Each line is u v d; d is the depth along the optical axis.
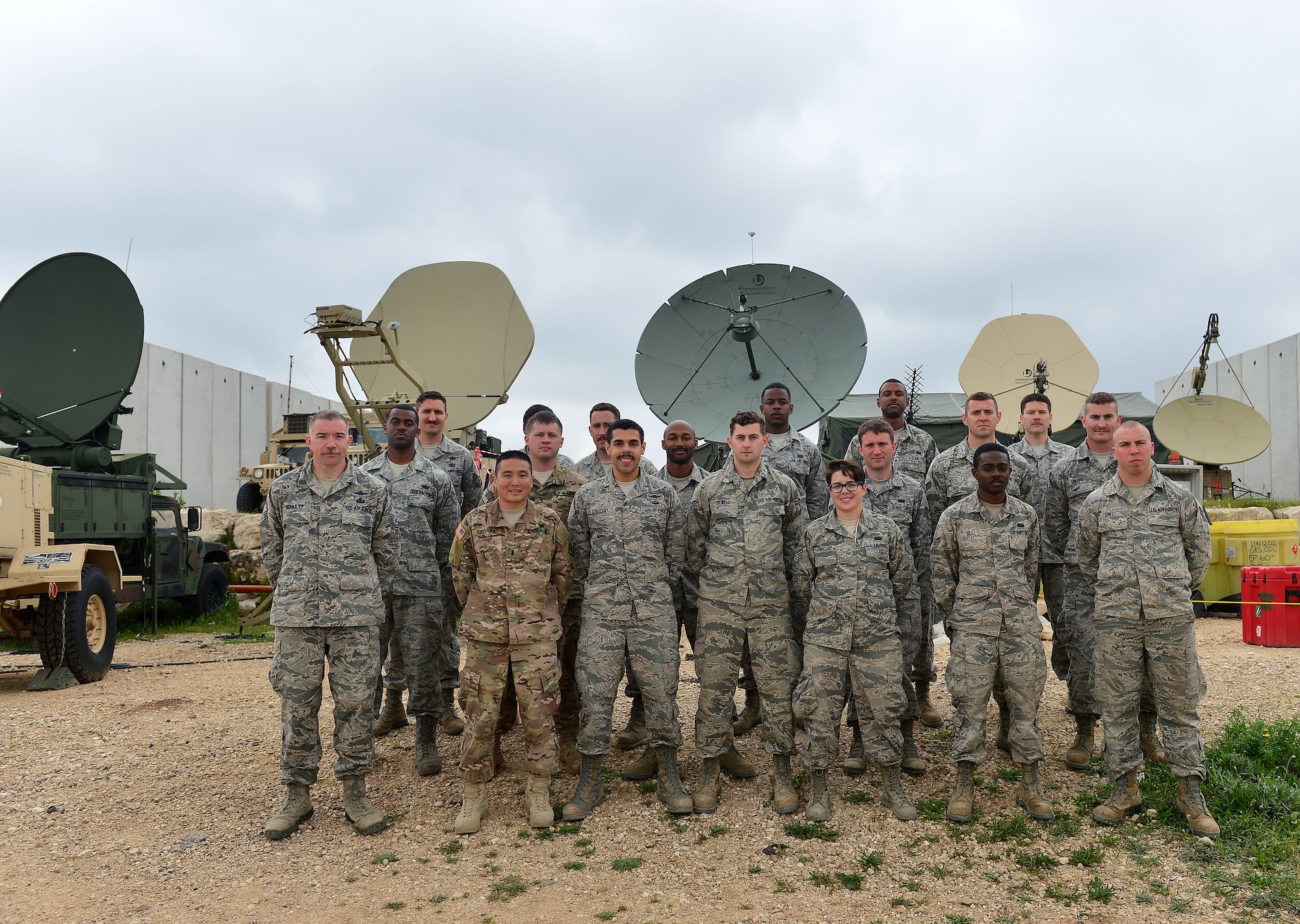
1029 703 4.43
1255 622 8.91
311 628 4.40
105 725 6.41
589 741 4.55
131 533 10.85
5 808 4.73
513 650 4.48
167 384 26.36
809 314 10.99
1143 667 4.41
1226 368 27.45
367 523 4.59
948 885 3.71
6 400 9.35
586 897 3.64
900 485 5.53
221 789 5.03
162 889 3.78
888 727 4.50
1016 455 5.75
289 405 33.59
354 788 4.49
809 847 4.11
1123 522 4.44
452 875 3.88
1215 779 4.53
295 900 3.66
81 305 10.02
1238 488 21.78
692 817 4.52
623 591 4.65
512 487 4.46
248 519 15.55
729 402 10.97
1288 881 3.60
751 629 4.67
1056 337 14.07
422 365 10.77
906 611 5.18
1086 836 4.19
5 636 11.20
